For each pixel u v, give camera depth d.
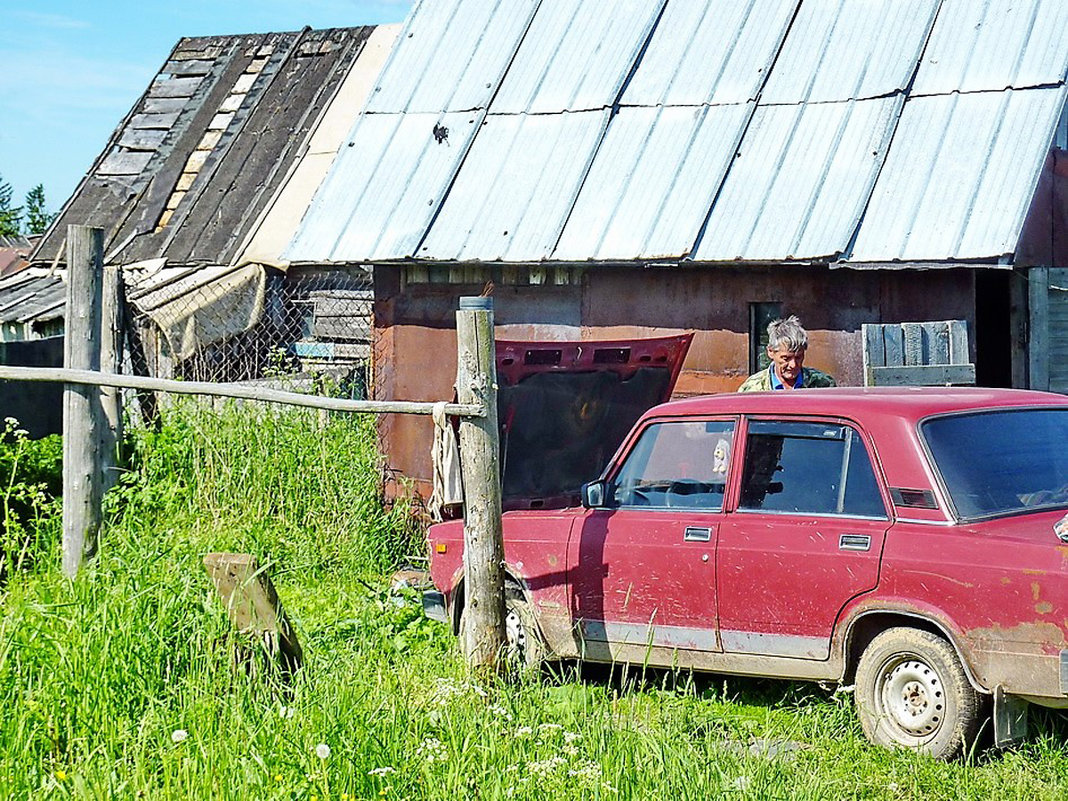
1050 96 11.18
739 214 11.59
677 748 5.92
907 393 7.26
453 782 5.46
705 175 12.06
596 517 7.80
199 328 17.22
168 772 5.49
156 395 13.65
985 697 6.28
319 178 20.38
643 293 12.08
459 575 8.36
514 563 8.01
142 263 20.45
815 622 6.79
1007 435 6.84
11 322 19.14
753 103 12.47
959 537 6.32
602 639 7.64
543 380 10.62
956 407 6.86
